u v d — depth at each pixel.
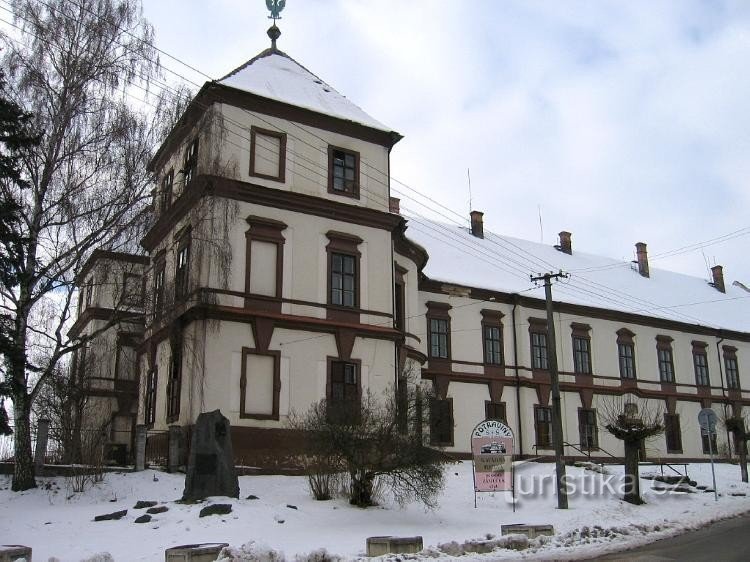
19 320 20.95
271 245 27.91
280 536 15.70
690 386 51.47
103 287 25.44
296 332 27.47
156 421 29.28
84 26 23.20
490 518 19.73
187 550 11.88
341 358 28.12
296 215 28.70
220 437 19.97
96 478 21.61
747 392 55.44
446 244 46.31
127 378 37.38
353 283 29.55
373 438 19.62
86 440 25.09
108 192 22.17
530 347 43.47
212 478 19.44
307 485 23.08
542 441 42.28
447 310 40.88
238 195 27.42
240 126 28.27
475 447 20.95
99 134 22.39
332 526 17.33
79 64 22.73
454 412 39.38
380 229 30.83
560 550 14.84
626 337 48.94
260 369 26.45
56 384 30.72
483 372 41.19
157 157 23.31
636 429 24.48
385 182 31.59
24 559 11.35
